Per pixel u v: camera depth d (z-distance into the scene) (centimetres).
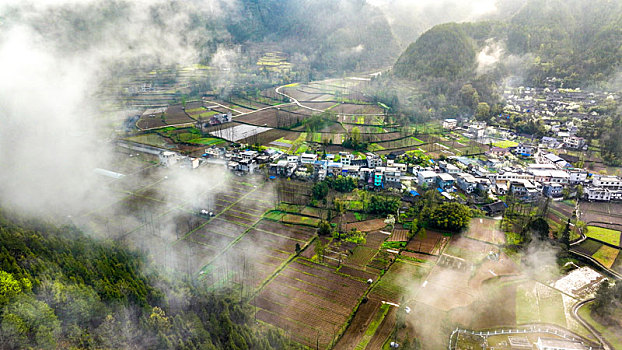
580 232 11688
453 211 11944
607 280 9269
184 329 7494
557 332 8019
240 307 8400
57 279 7688
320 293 9325
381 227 12269
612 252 10700
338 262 10500
